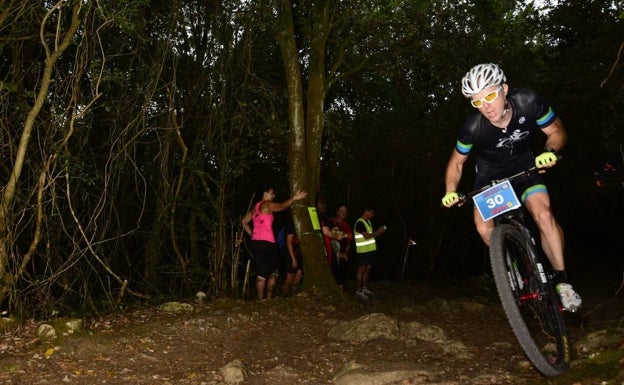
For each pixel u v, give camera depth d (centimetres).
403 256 1884
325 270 941
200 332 611
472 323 726
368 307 915
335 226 1085
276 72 1167
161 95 944
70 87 763
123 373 468
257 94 1035
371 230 1117
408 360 496
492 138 403
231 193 1009
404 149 1667
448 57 1088
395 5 1082
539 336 463
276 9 966
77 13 641
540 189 399
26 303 704
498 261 363
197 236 985
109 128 884
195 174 985
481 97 377
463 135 410
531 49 1786
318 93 984
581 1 1445
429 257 1870
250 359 533
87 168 823
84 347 522
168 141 915
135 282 984
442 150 1691
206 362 516
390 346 555
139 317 704
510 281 366
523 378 402
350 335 598
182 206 999
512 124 393
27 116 690
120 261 973
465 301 962
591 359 394
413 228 1906
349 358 514
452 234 1992
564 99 1341
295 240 959
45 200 748
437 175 1781
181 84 984
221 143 978
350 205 1789
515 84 1475
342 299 912
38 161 745
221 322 653
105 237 882
